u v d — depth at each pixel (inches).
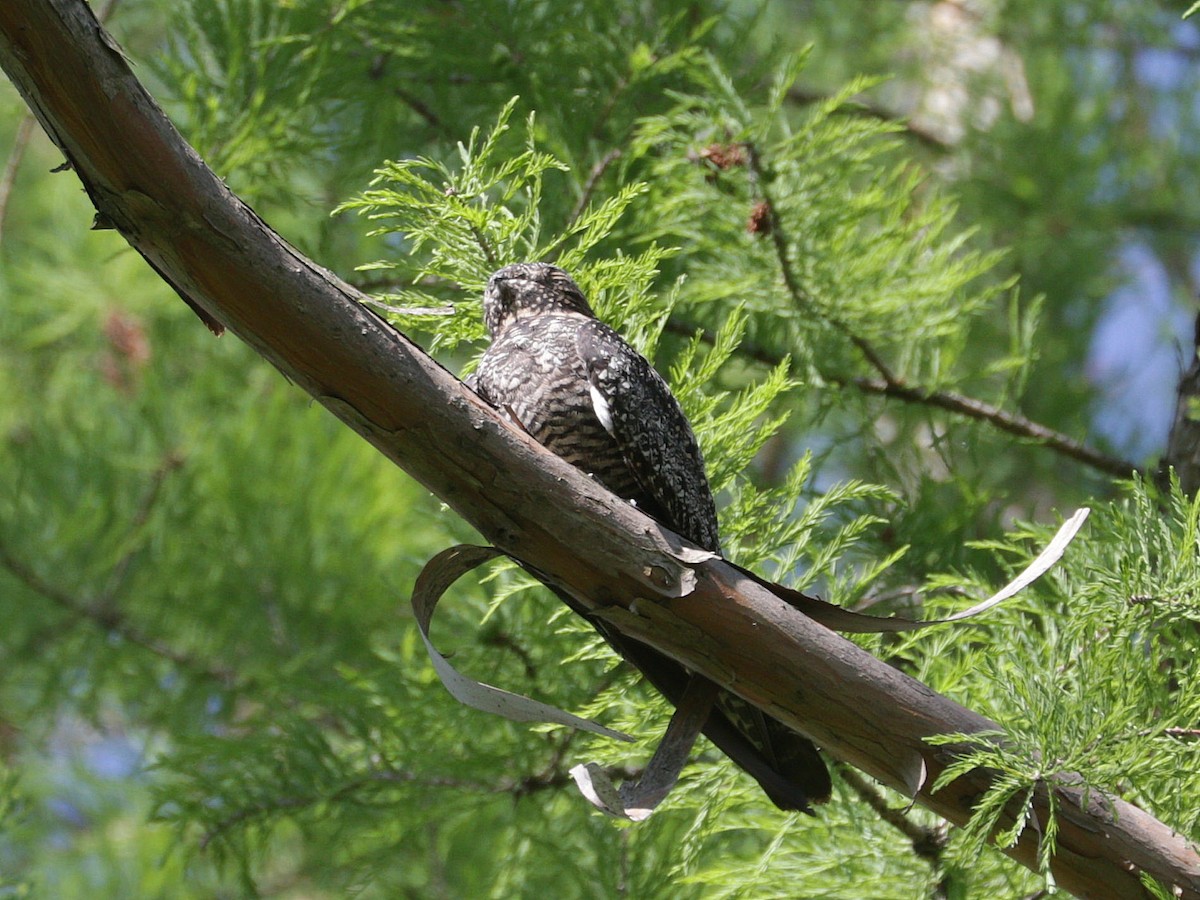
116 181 194.2
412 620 466.9
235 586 486.6
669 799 295.4
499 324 288.0
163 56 379.2
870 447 390.3
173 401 520.1
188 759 357.4
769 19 542.0
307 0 386.3
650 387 274.4
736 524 284.8
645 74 380.8
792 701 221.3
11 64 185.9
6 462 533.0
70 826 543.5
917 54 594.6
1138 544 253.0
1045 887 232.5
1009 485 518.9
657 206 353.4
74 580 490.6
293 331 203.9
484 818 382.9
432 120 416.5
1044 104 546.3
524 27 394.6
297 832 464.4
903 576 358.6
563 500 212.7
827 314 358.9
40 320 567.5
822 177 351.3
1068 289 546.3
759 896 281.7
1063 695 235.5
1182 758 235.9
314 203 408.5
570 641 328.8
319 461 512.4
